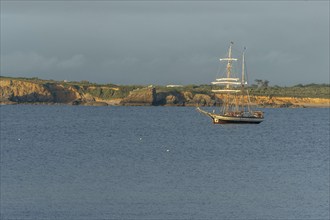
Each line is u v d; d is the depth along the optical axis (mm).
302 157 181875
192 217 96812
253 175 137875
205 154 189375
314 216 97375
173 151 199000
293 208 102500
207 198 110250
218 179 131250
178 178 132250
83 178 131000
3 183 123312
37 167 148750
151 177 133500
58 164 155750
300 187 121125
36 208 101375
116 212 99375
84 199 108688
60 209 101000
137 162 162750
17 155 179125
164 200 108500
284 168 151500
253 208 102688
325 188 120062
